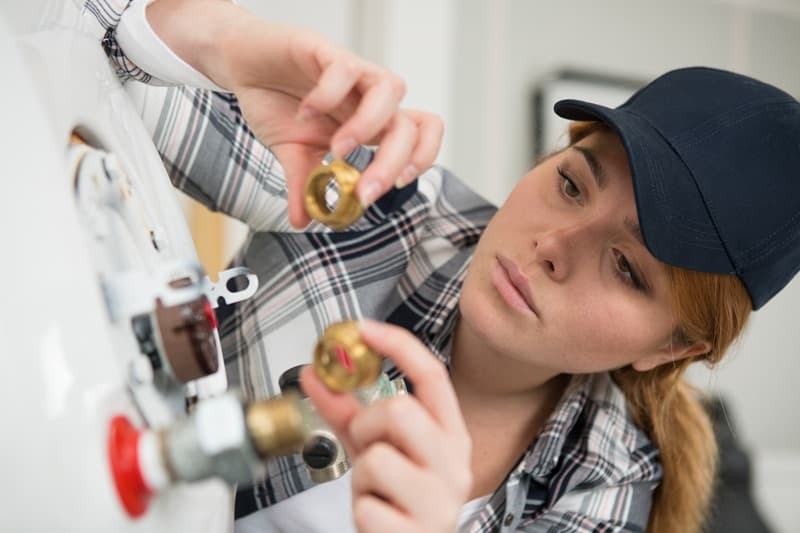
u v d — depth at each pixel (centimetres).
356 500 39
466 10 203
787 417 237
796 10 234
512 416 86
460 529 83
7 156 31
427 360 38
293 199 47
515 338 71
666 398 88
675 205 66
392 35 183
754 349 234
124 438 30
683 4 223
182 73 53
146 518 31
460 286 83
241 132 77
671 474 91
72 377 29
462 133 204
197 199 79
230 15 50
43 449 28
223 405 31
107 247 37
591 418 88
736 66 229
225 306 82
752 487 167
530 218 72
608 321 70
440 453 37
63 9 46
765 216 69
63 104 37
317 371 37
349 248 84
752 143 70
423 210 89
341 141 41
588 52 214
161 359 37
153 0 52
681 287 70
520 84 209
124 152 45
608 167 69
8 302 29
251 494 74
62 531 28
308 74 45
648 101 74
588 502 86
